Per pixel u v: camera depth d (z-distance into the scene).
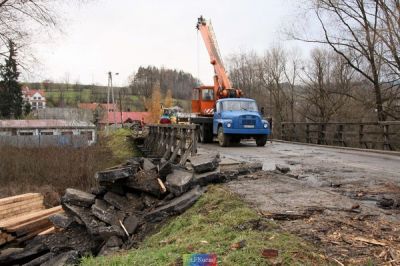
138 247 6.41
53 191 23.19
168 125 16.47
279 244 4.33
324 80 32.78
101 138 41.88
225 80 21.09
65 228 8.27
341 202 6.36
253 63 47.59
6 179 25.05
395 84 20.64
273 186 7.83
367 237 4.66
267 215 5.64
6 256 8.60
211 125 20.00
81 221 8.09
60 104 97.88
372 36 20.28
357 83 27.55
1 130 50.81
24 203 13.83
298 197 6.78
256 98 45.34
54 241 8.06
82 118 69.38
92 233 7.47
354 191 7.40
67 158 28.02
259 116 17.52
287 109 41.06
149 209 8.01
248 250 4.22
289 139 26.05
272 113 42.78
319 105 32.16
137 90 112.06
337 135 19.39
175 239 5.55
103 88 112.62
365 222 5.30
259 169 9.90
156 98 84.88
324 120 31.70
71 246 7.50
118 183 8.73
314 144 20.34
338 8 21.02
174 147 14.70
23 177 25.31
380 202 6.30
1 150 29.58
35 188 23.50
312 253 4.09
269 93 43.75
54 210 13.16
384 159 12.71
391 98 21.16
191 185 8.04
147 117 78.50
